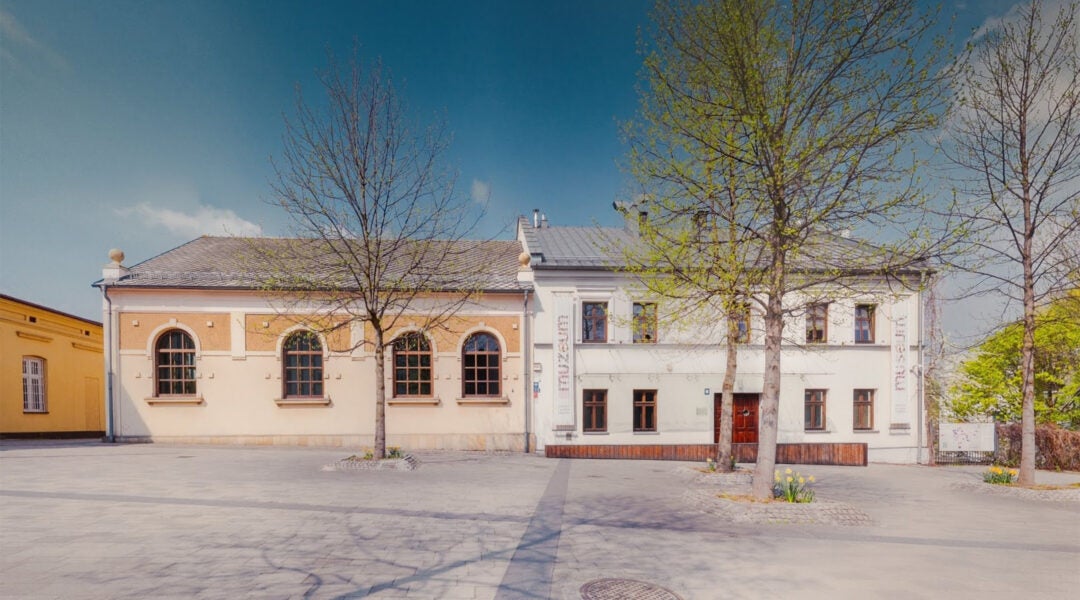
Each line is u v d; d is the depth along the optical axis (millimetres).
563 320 19703
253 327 18562
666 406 19812
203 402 18297
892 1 8219
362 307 18750
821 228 9453
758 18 9062
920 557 6754
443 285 17797
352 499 9242
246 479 11031
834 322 20516
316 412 18719
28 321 20734
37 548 6309
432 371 19375
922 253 8773
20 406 20375
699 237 11156
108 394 17938
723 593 5418
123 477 11023
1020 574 6207
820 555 6711
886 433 20375
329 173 13570
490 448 19344
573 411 19562
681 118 10031
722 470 13195
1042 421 20922
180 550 6316
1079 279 12375
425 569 5875
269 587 5270
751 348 20078
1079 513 9906
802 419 20141
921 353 20562
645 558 6438
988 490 11945
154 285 17953
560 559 6332
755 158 9086
